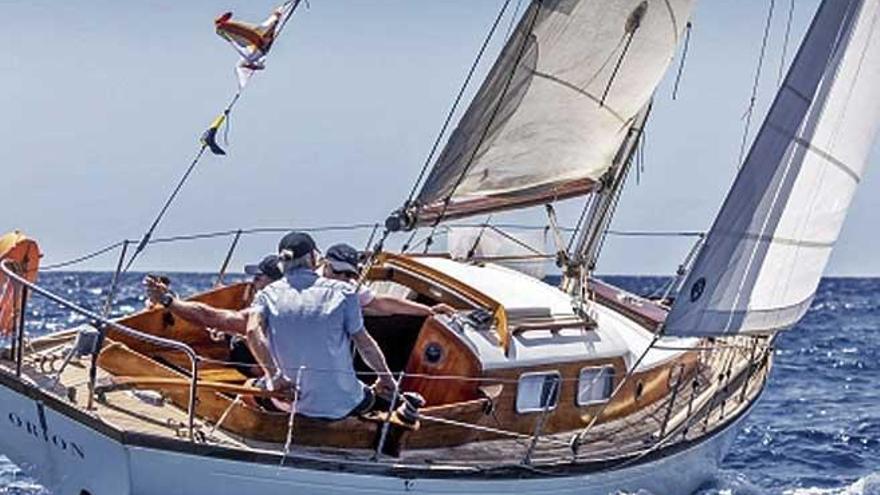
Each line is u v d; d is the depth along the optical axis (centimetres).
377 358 1161
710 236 1221
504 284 1365
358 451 1170
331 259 1269
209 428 1141
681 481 1420
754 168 1233
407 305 1251
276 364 1140
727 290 1259
